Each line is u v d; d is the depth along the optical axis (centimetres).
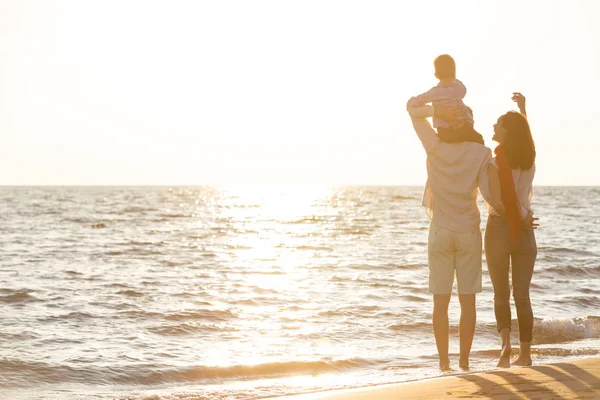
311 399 462
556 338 865
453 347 833
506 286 579
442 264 600
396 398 438
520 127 573
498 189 574
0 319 1054
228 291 1424
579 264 1866
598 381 448
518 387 440
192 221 5222
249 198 15775
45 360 758
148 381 686
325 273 1809
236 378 692
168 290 1438
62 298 1299
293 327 990
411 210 7550
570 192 18262
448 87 584
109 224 4503
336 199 13238
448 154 586
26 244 2794
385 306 1186
